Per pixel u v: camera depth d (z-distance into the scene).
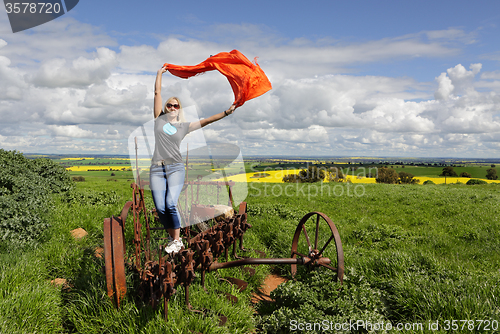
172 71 3.56
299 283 4.06
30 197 7.90
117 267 3.28
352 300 3.66
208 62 3.39
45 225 6.19
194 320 3.19
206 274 4.36
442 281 4.24
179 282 3.32
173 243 3.48
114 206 9.60
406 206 13.50
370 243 7.16
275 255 6.11
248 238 6.59
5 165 11.43
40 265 4.58
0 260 4.40
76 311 3.38
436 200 14.85
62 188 12.33
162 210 3.27
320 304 3.58
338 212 12.11
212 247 4.11
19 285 3.75
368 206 13.62
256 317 3.85
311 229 8.00
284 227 7.64
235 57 3.31
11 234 5.41
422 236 7.59
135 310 3.30
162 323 3.08
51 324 3.25
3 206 6.00
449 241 7.19
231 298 3.93
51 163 13.80
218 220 4.79
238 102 3.28
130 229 6.30
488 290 3.80
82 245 6.07
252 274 4.83
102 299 3.49
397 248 6.74
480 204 13.35
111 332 3.06
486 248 6.76
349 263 5.16
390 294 4.10
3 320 3.03
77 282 4.06
